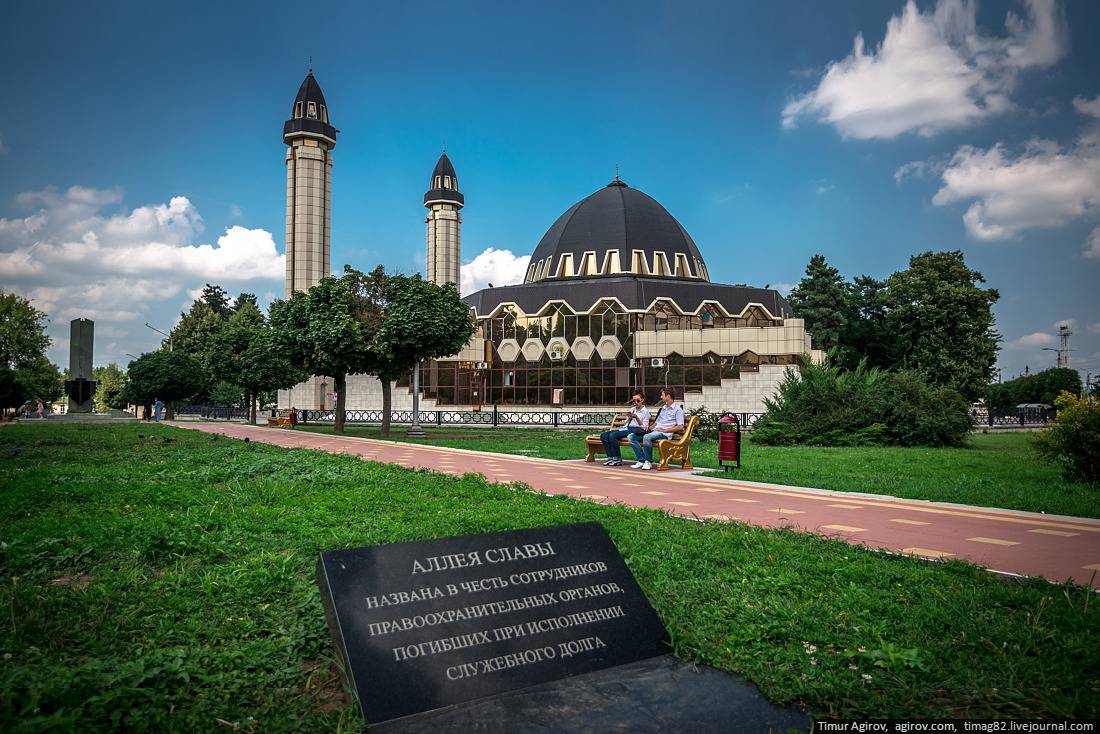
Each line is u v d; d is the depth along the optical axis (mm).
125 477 12227
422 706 3732
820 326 65688
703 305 55062
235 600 5426
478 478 12523
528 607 4359
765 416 27875
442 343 32656
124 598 5344
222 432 32844
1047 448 14047
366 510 9141
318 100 70250
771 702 3949
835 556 6809
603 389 51500
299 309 34188
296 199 68625
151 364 54844
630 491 12031
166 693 3795
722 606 5371
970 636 4668
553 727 3633
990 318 56656
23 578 5781
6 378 53812
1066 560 6984
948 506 10430
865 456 20031
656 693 4031
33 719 3229
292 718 3676
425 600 4152
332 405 66500
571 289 53812
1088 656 4285
